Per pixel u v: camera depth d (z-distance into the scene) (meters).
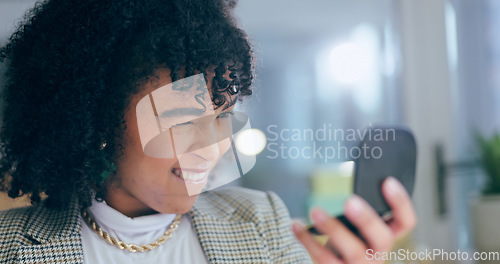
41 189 0.61
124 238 0.62
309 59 2.51
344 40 2.30
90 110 0.56
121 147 0.56
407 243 1.12
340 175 1.67
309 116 2.39
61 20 0.56
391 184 0.91
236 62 0.58
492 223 1.67
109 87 0.55
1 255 0.58
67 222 0.60
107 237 0.61
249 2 2.52
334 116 2.29
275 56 2.67
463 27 2.06
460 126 2.06
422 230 1.92
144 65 0.53
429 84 2.05
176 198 0.57
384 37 2.13
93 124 0.56
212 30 0.56
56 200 0.61
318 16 2.44
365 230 0.91
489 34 2.03
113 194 0.61
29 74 0.58
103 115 0.55
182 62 0.53
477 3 2.04
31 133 0.58
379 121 2.13
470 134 2.05
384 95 2.13
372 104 2.16
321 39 2.44
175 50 0.52
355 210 0.91
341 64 2.26
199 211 0.68
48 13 0.58
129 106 0.55
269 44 2.63
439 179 1.99
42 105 0.57
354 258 0.90
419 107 2.06
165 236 0.64
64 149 0.57
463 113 2.06
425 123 2.05
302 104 2.45
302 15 2.49
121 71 0.54
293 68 2.53
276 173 1.78
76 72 0.55
